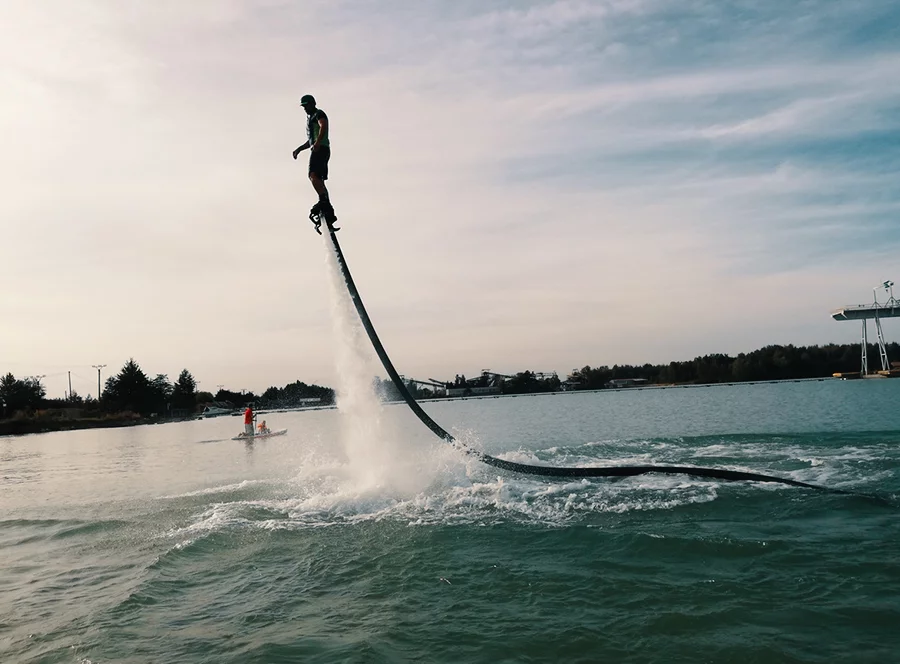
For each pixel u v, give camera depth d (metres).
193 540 12.07
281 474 21.02
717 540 10.26
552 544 10.75
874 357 130.12
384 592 9.00
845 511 12.07
